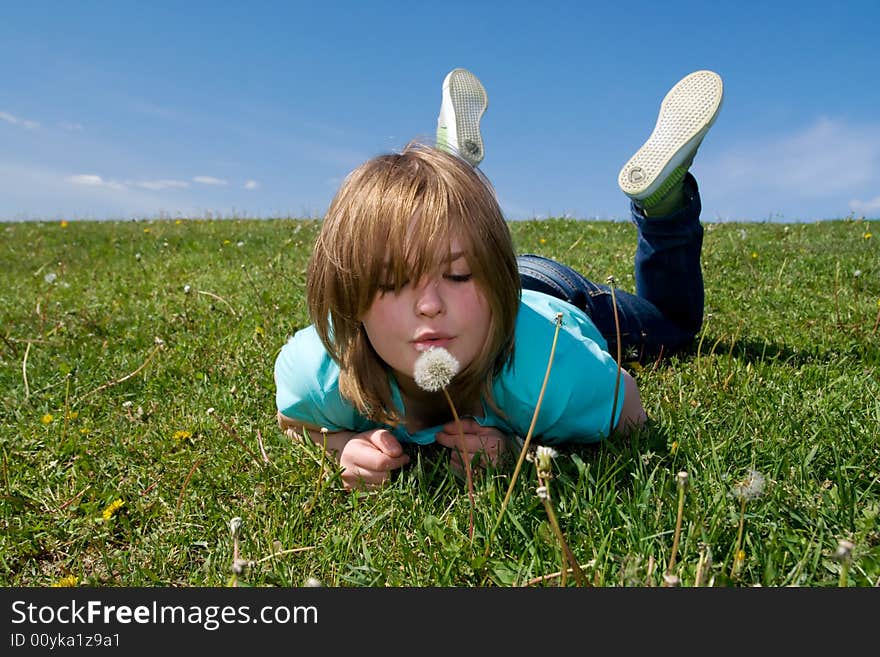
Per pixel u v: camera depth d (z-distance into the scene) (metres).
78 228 11.28
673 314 3.37
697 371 3.05
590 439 2.28
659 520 1.82
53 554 2.10
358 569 1.78
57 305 5.21
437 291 1.70
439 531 1.85
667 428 2.38
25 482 2.49
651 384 2.93
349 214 1.78
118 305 5.05
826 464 2.14
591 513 1.85
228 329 4.22
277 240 9.20
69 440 2.75
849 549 1.22
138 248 9.05
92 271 7.31
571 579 1.65
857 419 2.42
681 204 3.13
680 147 2.93
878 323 3.56
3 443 2.81
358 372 1.99
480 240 1.72
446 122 3.81
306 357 2.24
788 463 2.09
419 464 2.16
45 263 8.26
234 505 2.22
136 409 3.05
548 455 1.40
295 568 1.84
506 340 1.96
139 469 2.51
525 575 1.69
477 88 3.85
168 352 3.85
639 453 2.11
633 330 3.26
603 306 3.20
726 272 5.51
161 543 2.05
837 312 3.76
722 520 1.78
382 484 2.11
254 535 2.00
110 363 3.75
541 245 7.82
